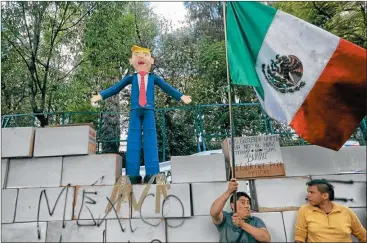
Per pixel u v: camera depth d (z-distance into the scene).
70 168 3.54
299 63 3.64
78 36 10.56
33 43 9.30
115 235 3.26
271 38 3.74
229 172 3.67
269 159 3.64
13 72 9.02
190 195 3.44
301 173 3.61
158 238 3.26
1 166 3.47
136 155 4.10
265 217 3.38
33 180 3.47
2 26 8.76
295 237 3.20
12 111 9.51
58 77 10.20
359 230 3.14
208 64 11.05
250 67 3.68
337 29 9.84
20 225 3.25
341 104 3.50
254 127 8.64
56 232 3.24
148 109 4.28
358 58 3.47
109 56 9.80
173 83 11.98
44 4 9.34
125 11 11.13
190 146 9.24
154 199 3.39
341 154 3.68
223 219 3.21
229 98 3.49
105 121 9.55
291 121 3.52
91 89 10.36
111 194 3.40
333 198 3.24
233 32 3.78
